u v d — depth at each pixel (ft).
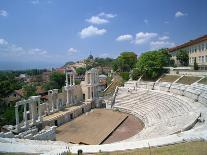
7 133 136.98
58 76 393.50
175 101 190.60
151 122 170.50
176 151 76.64
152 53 291.79
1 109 242.78
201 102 171.63
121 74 333.83
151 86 254.27
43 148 91.09
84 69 562.25
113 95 258.16
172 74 265.95
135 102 231.91
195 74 244.01
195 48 286.25
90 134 166.40
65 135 165.68
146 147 84.53
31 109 173.37
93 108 253.24
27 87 356.79
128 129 175.22
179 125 129.70
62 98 225.97
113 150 83.61
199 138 90.27
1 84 275.80
